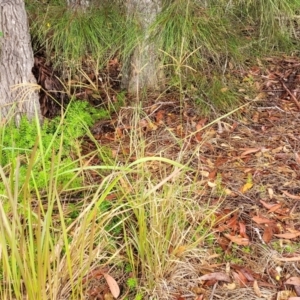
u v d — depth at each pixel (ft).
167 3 6.70
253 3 7.72
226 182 5.47
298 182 5.46
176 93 7.02
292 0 7.71
